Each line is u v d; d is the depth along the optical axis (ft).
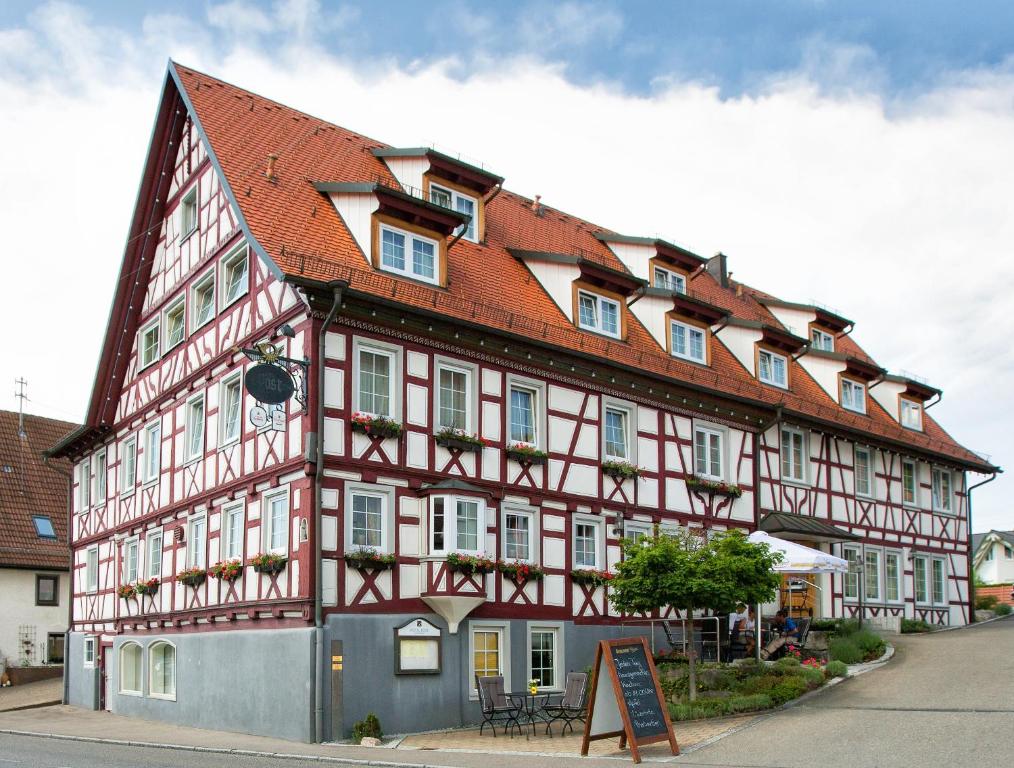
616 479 74.18
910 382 111.14
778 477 88.74
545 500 68.95
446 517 61.00
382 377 61.93
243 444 65.00
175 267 78.02
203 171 74.38
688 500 79.36
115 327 85.05
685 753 46.03
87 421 88.58
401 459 61.31
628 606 59.21
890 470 104.22
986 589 147.02
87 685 89.40
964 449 117.50
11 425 126.00
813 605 90.99
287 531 59.57
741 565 57.88
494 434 66.54
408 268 66.33
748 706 55.67
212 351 70.44
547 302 76.07
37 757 49.67
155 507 77.51
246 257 68.08
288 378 57.52
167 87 75.97
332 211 66.80
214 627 66.33
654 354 79.66
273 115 75.56
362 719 57.00
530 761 45.70
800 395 96.58
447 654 61.21
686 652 71.72
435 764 44.78
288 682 57.57
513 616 65.51
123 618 81.15
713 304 92.89
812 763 42.06
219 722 64.34
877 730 47.78
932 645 78.48
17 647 110.83
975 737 44.70
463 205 76.33
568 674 62.18
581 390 73.00
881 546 100.53
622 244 90.43
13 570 112.06
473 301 67.82
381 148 75.15
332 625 56.75
